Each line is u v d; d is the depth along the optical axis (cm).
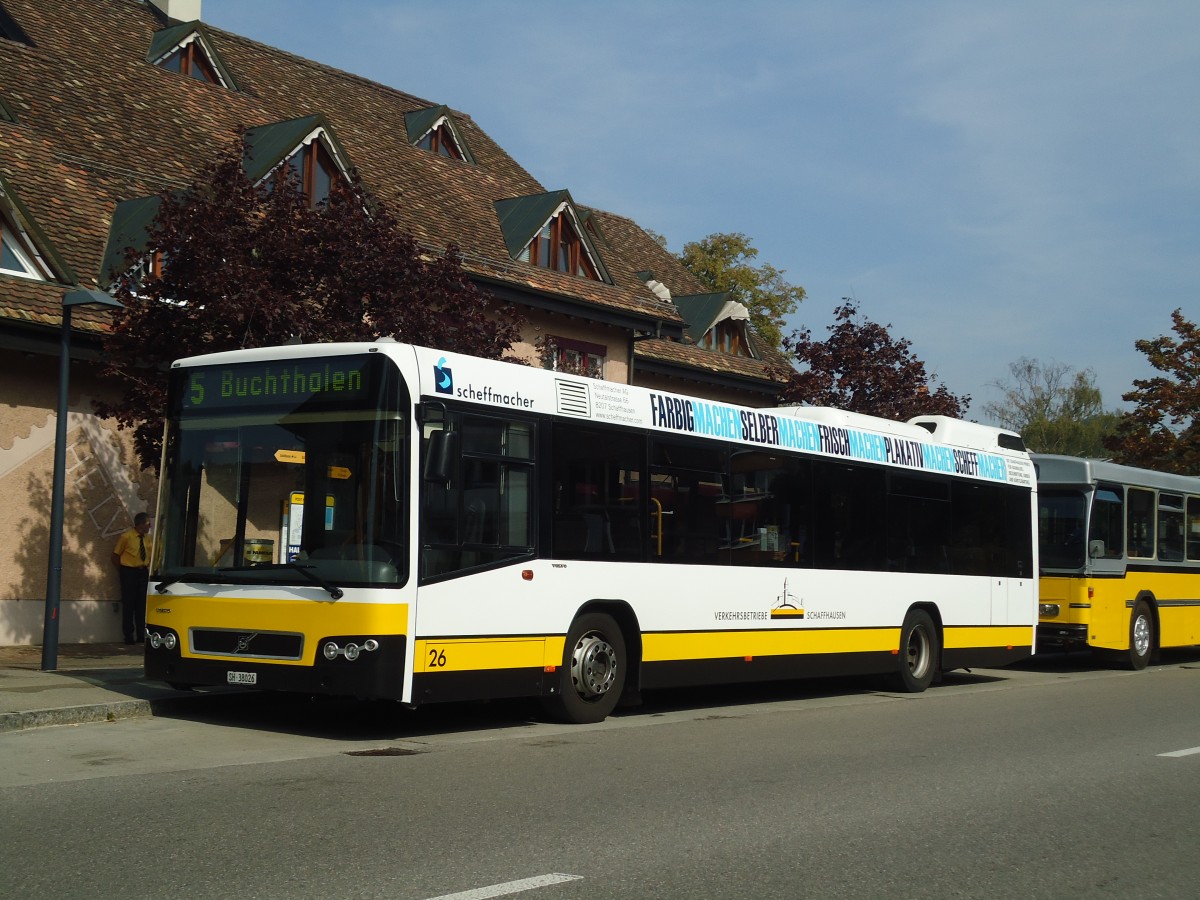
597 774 887
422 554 1003
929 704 1474
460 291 1644
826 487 1488
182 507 1083
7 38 2161
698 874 613
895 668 1578
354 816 714
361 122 2820
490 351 1673
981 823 768
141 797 755
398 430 1004
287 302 1455
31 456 1762
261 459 1052
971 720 1302
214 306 1420
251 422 1062
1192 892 623
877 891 598
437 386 1033
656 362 3000
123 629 1866
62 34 2295
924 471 1653
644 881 595
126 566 1819
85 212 1895
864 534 1540
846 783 887
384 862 608
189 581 1055
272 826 682
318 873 583
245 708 1202
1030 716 1353
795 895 584
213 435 1080
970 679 1922
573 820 725
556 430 1150
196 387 1098
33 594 1755
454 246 1666
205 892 546
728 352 3438
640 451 1244
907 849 689
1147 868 670
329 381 1033
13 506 1736
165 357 1508
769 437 1416
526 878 587
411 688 986
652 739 1089
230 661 1030
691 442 1308
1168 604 2222
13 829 663
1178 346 3769
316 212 1571
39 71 2127
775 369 3089
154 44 2469
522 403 1116
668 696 1527
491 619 1062
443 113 2942
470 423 1062
